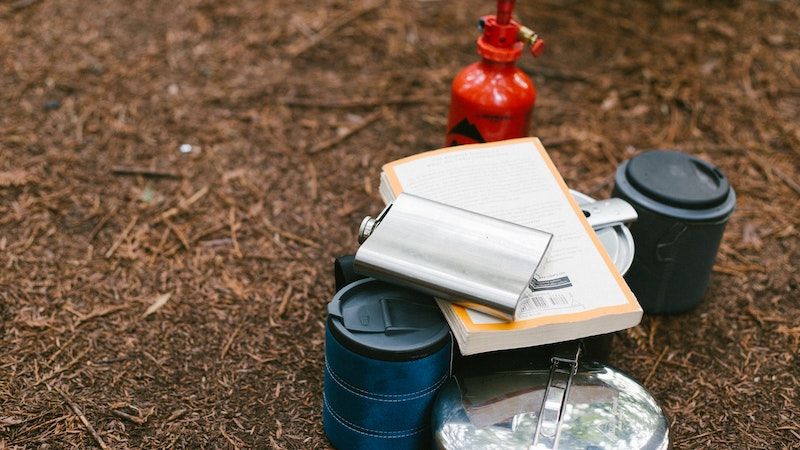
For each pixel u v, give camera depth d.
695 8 1.80
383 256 1.01
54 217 1.31
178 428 1.10
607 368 1.05
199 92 1.52
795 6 1.81
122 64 1.56
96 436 1.08
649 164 1.20
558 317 1.01
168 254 1.27
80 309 1.20
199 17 1.69
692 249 1.17
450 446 0.99
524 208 1.08
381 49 1.65
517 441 0.99
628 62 1.64
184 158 1.41
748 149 1.47
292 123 1.49
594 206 1.12
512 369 1.04
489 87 1.21
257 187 1.38
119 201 1.34
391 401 1.02
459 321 1.00
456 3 1.80
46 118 1.45
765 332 1.22
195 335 1.19
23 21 1.64
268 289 1.24
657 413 1.02
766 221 1.36
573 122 1.51
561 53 1.67
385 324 1.01
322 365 1.16
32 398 1.11
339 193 1.38
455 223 1.04
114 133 1.44
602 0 1.82
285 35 1.66
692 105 1.55
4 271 1.24
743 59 1.65
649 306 1.22
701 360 1.19
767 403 1.14
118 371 1.14
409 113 1.52
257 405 1.12
